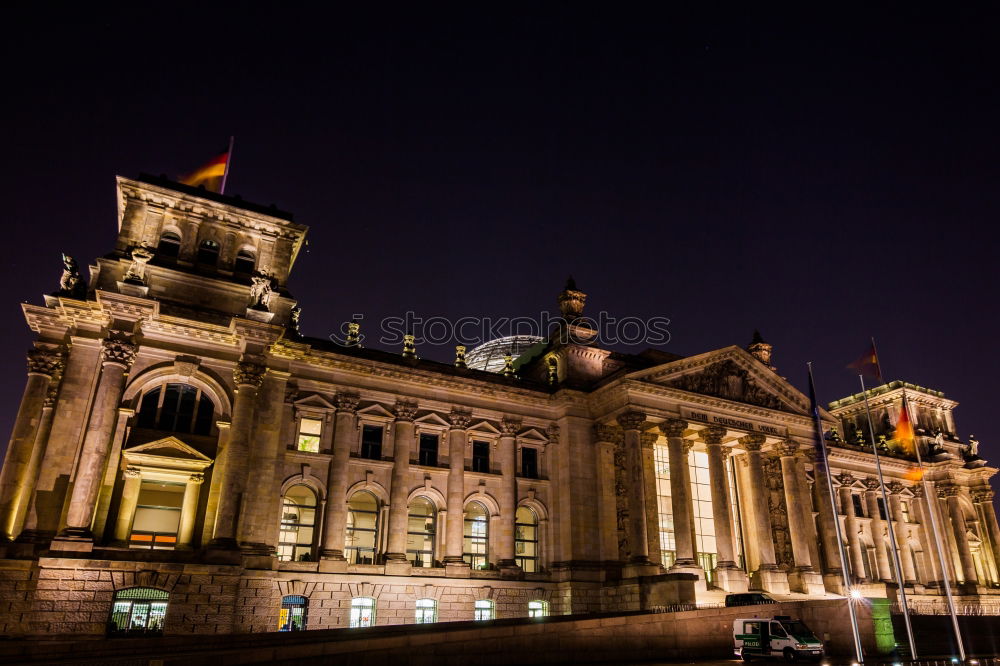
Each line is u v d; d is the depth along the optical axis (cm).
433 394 6412
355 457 5869
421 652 3631
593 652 4138
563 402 6831
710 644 4516
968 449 10250
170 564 4631
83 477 4572
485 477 6412
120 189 5625
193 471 5097
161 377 5231
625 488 6581
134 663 3253
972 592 9094
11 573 4281
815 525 7962
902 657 4641
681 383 6894
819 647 4159
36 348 5091
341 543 5534
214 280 5597
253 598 4938
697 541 7231
